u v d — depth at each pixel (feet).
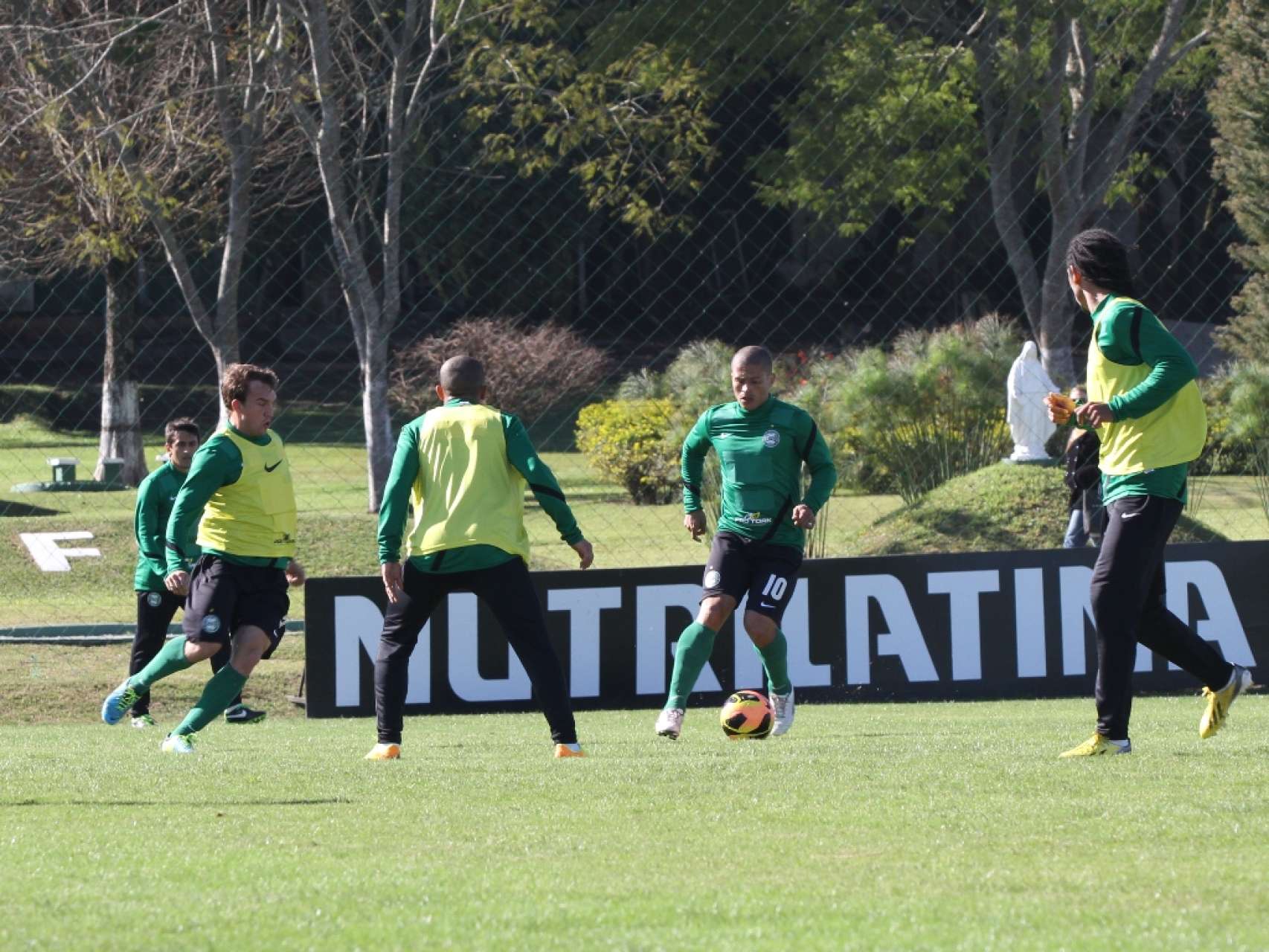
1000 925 35.53
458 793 56.54
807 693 123.44
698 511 85.35
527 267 408.46
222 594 81.25
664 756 71.15
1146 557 65.98
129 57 238.68
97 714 126.93
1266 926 35.37
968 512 187.42
